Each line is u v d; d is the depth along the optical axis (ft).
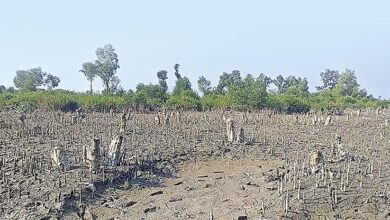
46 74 486.79
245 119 261.85
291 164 154.92
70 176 127.03
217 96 395.34
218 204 121.90
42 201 110.42
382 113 350.84
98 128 204.85
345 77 536.01
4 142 160.15
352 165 152.97
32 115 238.48
